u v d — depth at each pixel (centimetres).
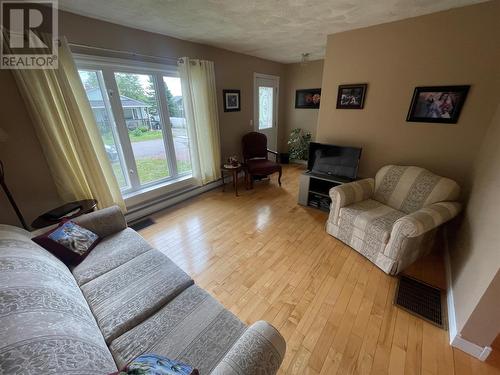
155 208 299
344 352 127
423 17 204
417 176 212
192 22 227
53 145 194
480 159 189
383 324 144
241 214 293
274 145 521
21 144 185
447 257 196
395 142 246
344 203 224
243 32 260
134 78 259
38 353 61
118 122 252
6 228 131
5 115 174
